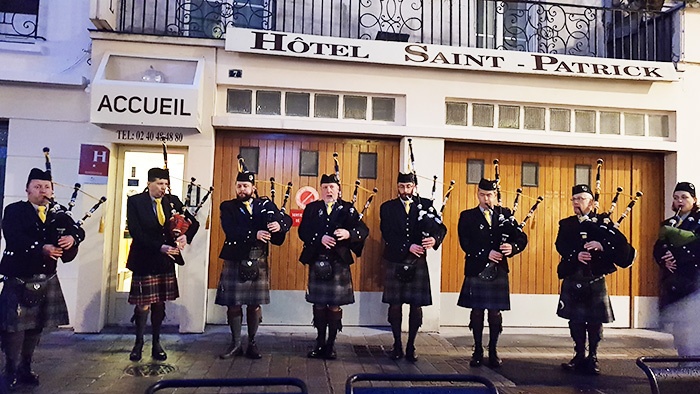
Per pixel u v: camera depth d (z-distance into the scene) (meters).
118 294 5.61
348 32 6.23
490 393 2.27
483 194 4.73
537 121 6.15
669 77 6.05
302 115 5.81
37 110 5.50
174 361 4.50
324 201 4.84
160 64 5.57
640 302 6.30
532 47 6.69
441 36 6.13
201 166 5.52
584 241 4.46
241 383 2.21
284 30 6.11
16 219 3.81
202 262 5.46
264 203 4.71
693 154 6.21
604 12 6.32
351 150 5.95
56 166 5.49
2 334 3.77
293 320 5.81
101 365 4.34
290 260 5.83
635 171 6.38
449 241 6.06
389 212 4.83
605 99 6.12
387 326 5.89
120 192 5.63
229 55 5.62
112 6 5.48
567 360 4.92
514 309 6.16
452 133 5.86
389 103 5.94
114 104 5.16
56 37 5.62
